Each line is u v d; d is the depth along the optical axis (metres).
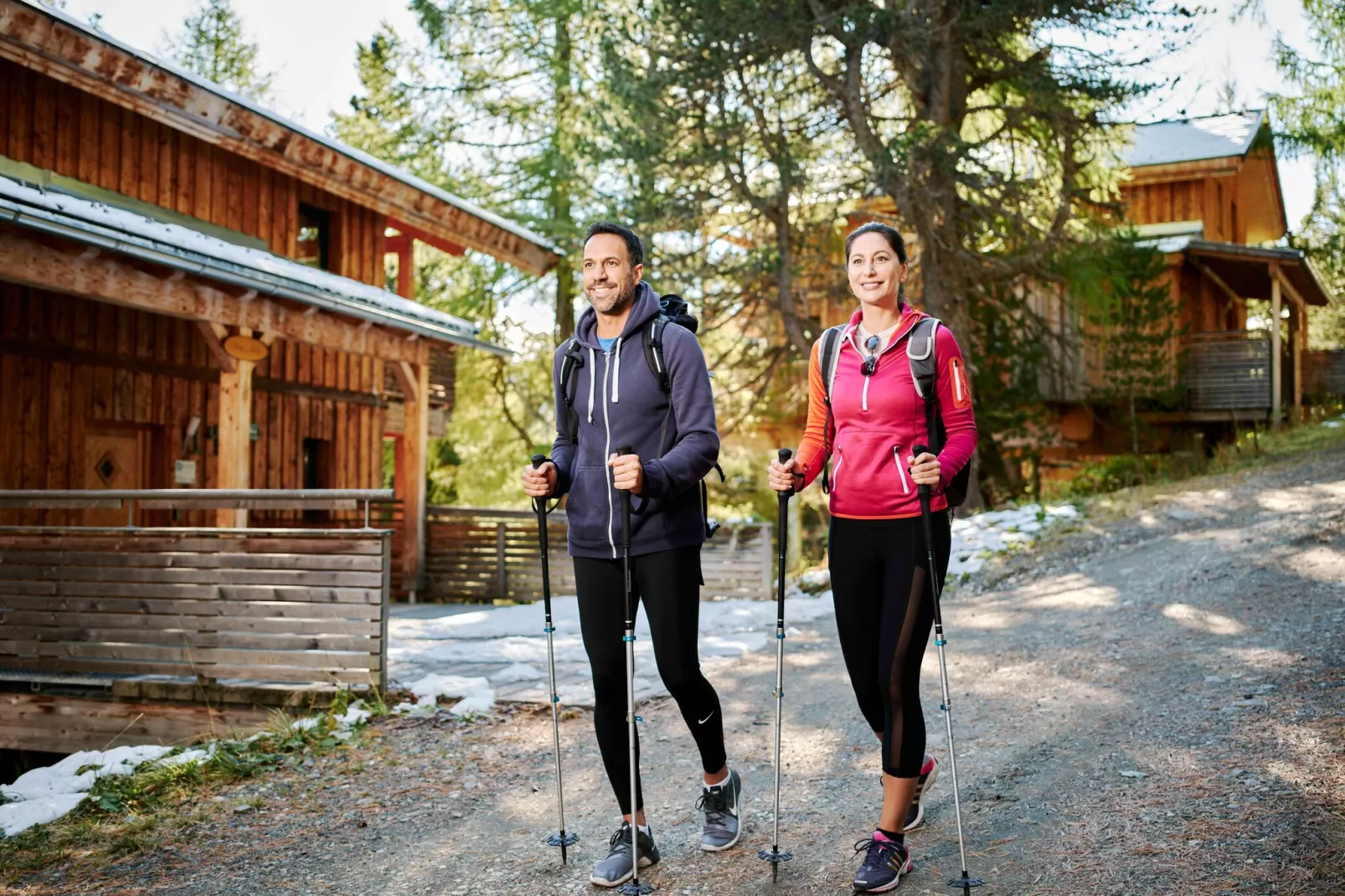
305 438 13.19
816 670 6.64
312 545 6.12
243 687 6.04
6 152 9.34
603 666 3.29
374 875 3.53
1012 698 5.20
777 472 3.24
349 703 5.89
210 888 3.47
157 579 6.36
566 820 4.01
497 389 22.44
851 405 3.19
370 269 14.23
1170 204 20.14
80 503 6.48
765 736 5.07
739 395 17.75
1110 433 18.67
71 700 6.36
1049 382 18.00
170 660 6.31
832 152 14.63
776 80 14.25
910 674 3.08
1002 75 14.27
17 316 9.42
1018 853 3.16
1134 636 6.30
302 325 10.22
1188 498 11.39
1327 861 2.79
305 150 11.61
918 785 3.44
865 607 3.21
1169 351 17.89
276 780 4.73
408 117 21.25
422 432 12.80
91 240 7.62
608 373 3.31
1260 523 9.45
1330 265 23.64
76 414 10.00
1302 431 16.14
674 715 5.67
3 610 6.59
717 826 3.47
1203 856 2.94
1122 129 14.79
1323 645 5.27
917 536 3.09
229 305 9.20
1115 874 2.90
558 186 19.08
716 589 10.85
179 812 4.31
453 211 13.66
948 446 3.13
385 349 11.78
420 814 4.19
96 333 10.23
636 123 13.64
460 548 12.91
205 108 10.44
